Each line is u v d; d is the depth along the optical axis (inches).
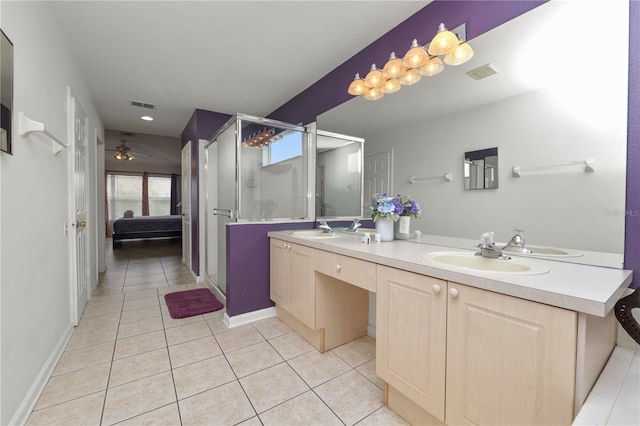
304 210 120.3
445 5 67.4
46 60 68.1
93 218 133.6
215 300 118.6
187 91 126.6
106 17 75.7
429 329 47.1
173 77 112.5
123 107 149.6
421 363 48.4
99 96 133.5
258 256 101.3
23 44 54.8
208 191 150.2
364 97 86.5
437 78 69.3
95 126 140.9
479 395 40.5
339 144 102.1
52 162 71.2
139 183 359.9
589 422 27.6
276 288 98.4
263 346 82.4
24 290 53.6
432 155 71.5
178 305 111.9
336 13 74.4
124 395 60.1
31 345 56.5
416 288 49.2
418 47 66.8
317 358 76.2
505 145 57.9
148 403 57.9
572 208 49.4
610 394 32.5
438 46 60.9
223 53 94.2
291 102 133.3
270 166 112.7
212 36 84.7
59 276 76.2
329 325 80.9
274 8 72.5
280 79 113.3
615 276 40.5
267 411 56.4
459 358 42.7
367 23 78.6
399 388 52.5
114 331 90.2
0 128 44.5
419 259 52.3
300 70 105.9
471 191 64.0
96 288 136.0
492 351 38.9
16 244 50.5
